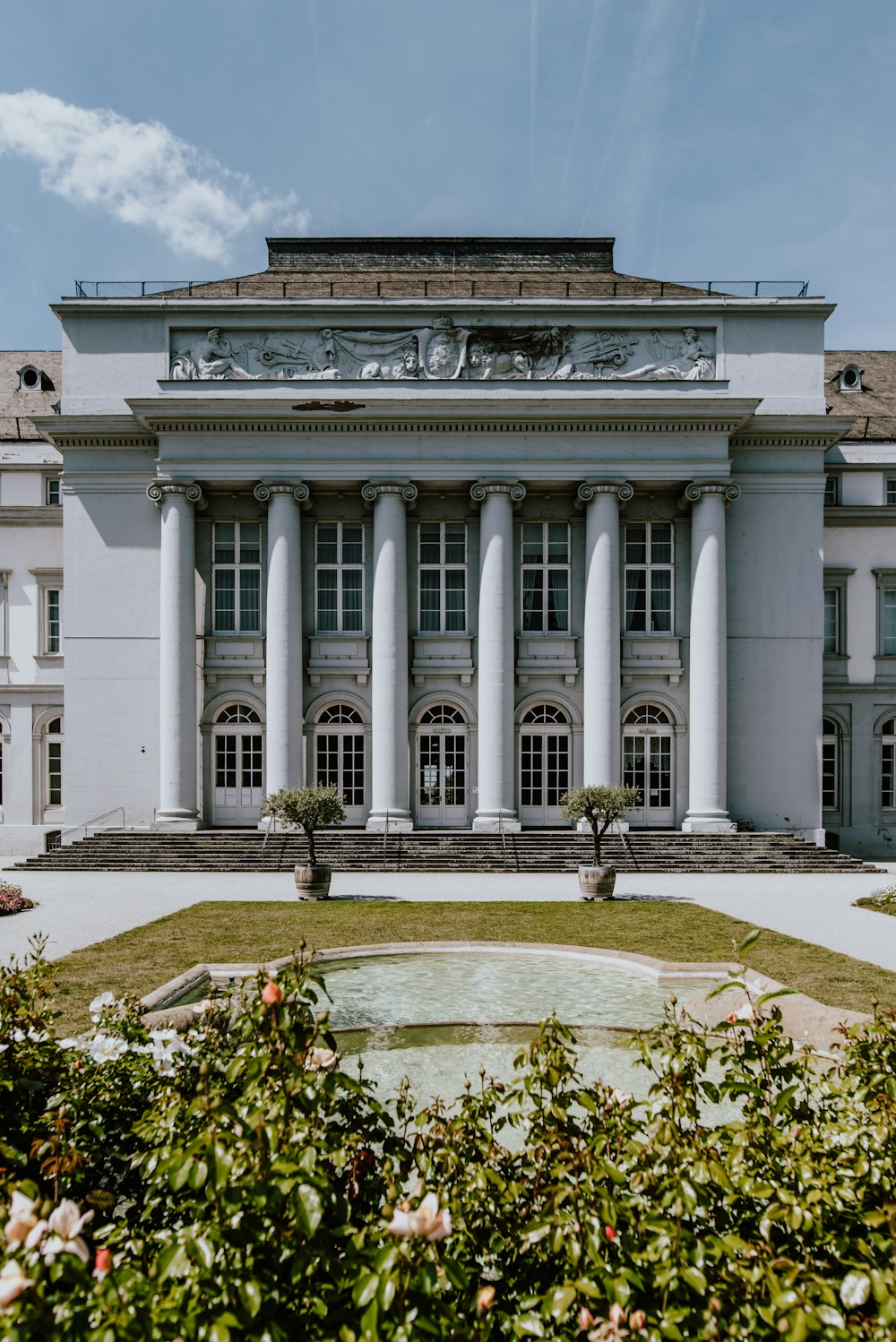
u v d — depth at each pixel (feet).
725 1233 11.78
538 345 93.40
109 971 39.78
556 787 93.40
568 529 94.22
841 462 106.83
